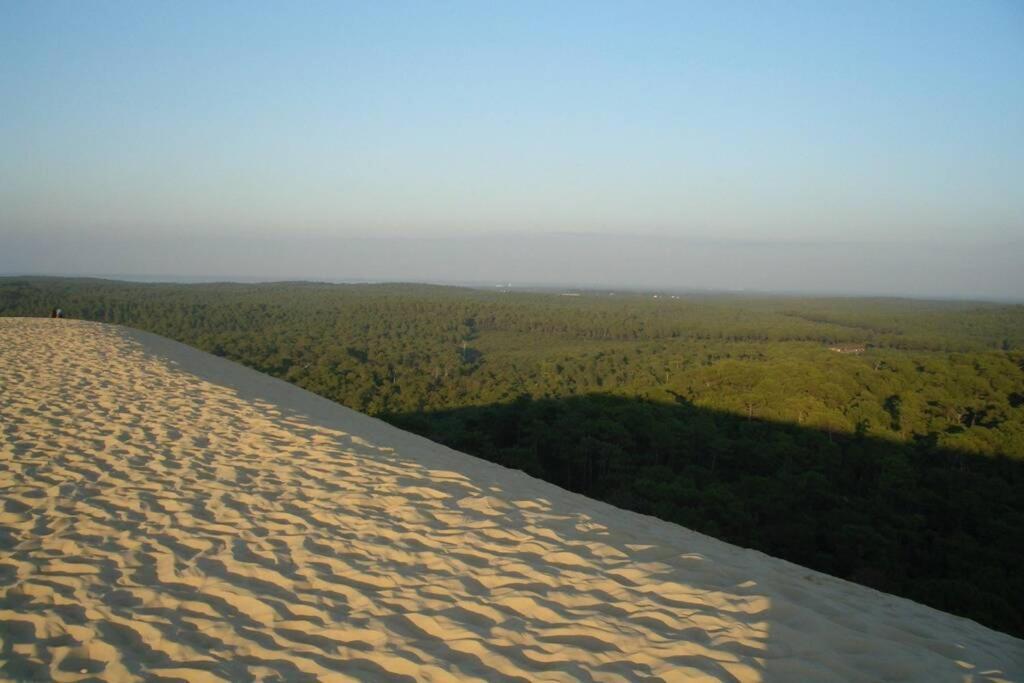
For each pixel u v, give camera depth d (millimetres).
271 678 2734
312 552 4070
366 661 2885
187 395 9250
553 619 3305
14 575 3572
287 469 5898
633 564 4070
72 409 7738
